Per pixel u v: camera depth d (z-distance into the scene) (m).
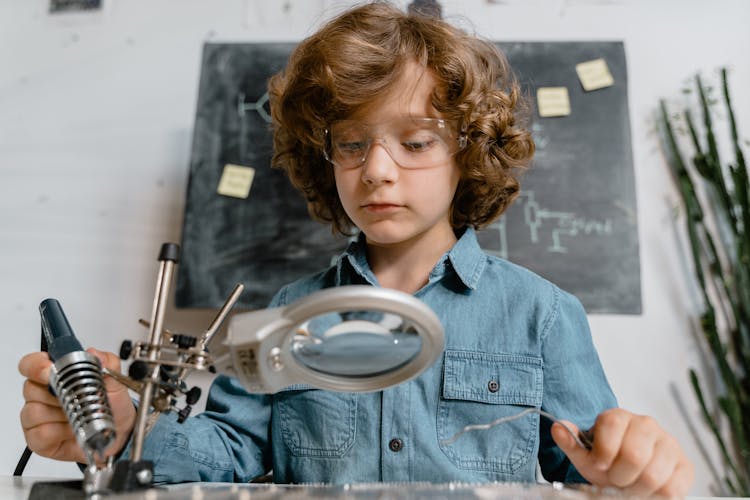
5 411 1.48
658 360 1.42
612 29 1.55
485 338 0.83
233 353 0.47
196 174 1.49
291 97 0.97
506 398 0.80
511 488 0.53
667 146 1.51
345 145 0.79
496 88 1.01
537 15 1.55
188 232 1.47
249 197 1.47
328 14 1.54
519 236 1.43
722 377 1.37
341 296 0.44
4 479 0.61
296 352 0.48
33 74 1.64
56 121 1.61
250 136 1.50
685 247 1.47
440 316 0.85
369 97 0.82
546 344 0.82
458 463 0.77
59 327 0.57
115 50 1.64
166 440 0.71
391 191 0.76
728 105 1.43
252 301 1.42
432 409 0.80
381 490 0.51
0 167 1.59
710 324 1.37
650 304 1.45
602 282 1.40
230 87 1.53
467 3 1.55
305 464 0.81
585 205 1.44
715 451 1.38
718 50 1.55
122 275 1.53
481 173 0.92
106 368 0.54
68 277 1.53
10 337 1.52
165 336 0.56
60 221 1.56
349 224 1.13
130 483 0.47
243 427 0.85
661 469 0.52
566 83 1.48
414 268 0.89
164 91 1.61
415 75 0.84
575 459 0.54
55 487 0.54
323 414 0.82
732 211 1.41
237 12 1.62
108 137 1.60
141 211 1.55
